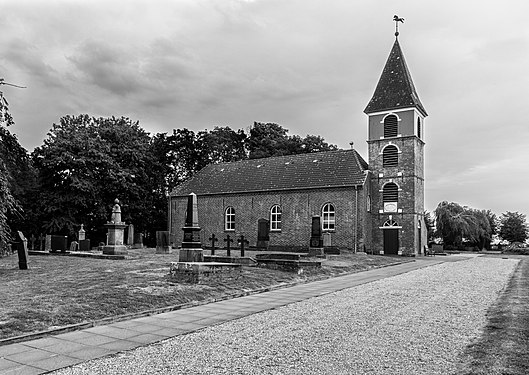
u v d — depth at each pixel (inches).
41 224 1979.6
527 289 684.1
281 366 305.1
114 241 1175.6
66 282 637.9
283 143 2578.7
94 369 299.9
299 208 1780.3
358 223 1652.3
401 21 1841.8
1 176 858.8
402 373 289.7
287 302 573.3
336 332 402.9
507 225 2938.0
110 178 1977.1
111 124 2222.0
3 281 660.1
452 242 2491.4
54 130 2038.6
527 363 303.9
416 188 1700.3
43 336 384.8
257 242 1811.0
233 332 405.1
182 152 2564.0
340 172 1759.4
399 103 1711.4
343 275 928.3
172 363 312.7
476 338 377.4
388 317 470.3
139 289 581.3
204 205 2028.8
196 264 666.8
